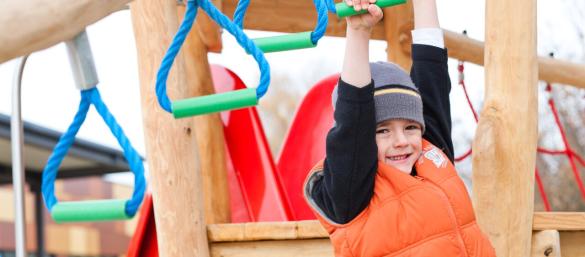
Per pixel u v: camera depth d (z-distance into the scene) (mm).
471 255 1986
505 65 2488
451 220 1977
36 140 7027
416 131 2047
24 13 1367
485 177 2463
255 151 3873
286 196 3773
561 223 2557
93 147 7711
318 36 2027
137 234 3697
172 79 2881
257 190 3828
